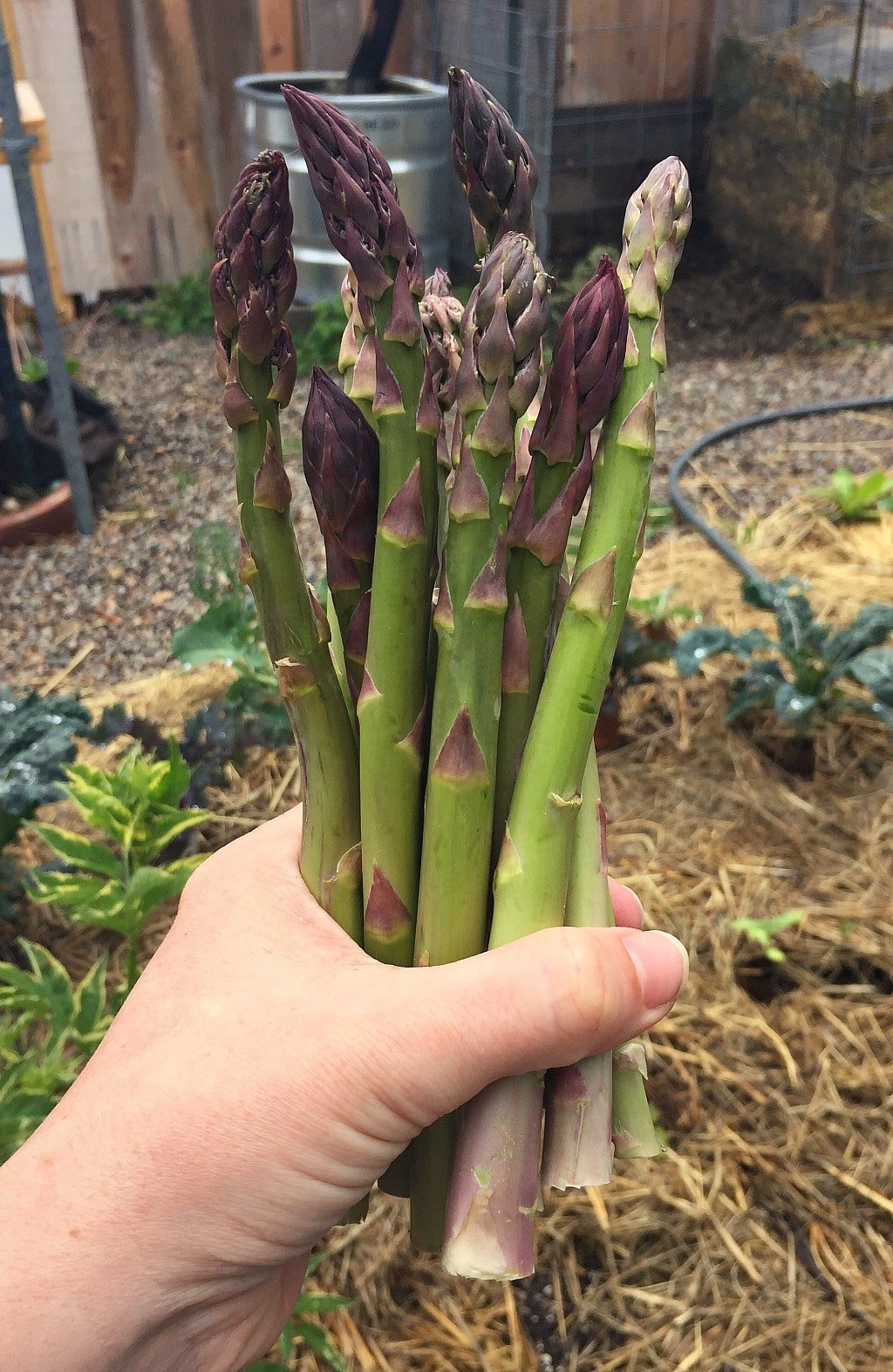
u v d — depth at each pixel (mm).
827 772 649
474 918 210
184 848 580
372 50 1196
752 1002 506
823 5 1242
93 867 478
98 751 676
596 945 200
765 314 1343
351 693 225
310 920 227
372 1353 389
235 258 180
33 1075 404
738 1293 406
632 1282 415
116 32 1302
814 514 924
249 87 1197
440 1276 412
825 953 529
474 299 187
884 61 1200
